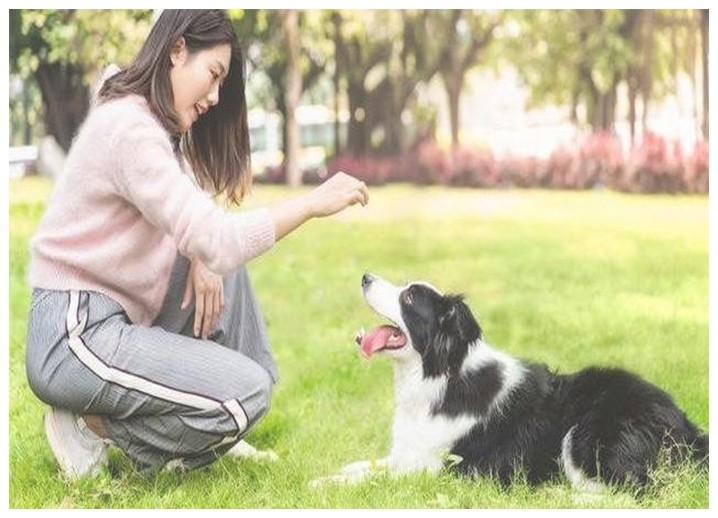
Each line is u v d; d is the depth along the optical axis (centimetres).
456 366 445
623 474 422
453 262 1102
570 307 847
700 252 1155
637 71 1831
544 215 1516
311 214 388
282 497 426
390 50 1962
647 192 1786
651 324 785
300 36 1883
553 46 1895
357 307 848
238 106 423
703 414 555
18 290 822
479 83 2034
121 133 380
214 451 415
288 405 580
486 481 437
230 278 434
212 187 432
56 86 1614
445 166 1939
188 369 394
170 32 390
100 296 396
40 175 1697
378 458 493
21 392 567
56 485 425
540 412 446
